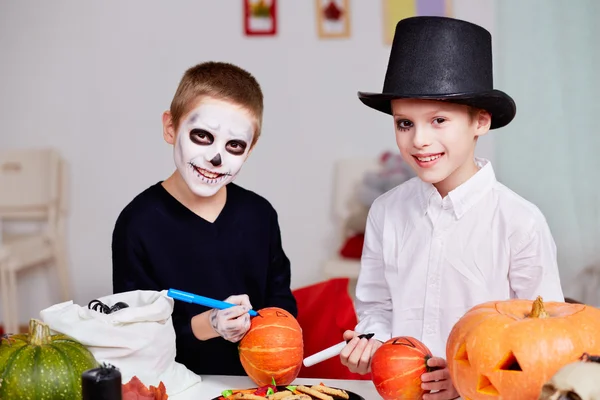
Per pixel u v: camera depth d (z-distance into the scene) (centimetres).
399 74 119
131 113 390
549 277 131
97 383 81
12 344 103
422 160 118
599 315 96
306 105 380
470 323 98
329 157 381
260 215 150
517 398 92
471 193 134
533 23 344
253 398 101
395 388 106
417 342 110
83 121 393
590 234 340
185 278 143
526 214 131
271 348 111
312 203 385
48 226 381
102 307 114
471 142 121
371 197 345
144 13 384
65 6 387
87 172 396
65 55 390
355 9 371
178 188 144
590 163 340
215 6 380
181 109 133
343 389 115
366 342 118
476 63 119
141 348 110
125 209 146
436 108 115
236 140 132
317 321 169
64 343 104
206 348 140
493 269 134
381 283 146
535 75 345
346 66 375
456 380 99
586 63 340
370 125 376
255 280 149
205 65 138
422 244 139
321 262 387
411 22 119
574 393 77
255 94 136
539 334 92
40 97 394
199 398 114
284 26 377
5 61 394
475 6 358
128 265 142
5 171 378
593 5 337
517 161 349
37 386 99
